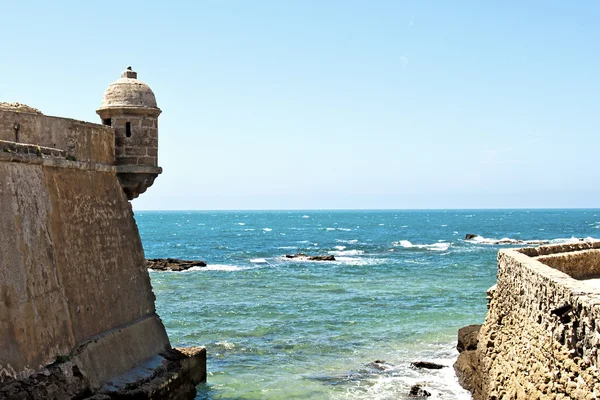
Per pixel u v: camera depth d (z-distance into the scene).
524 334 14.66
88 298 15.53
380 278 53.12
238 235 133.75
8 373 11.95
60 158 15.21
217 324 32.50
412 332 29.91
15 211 13.05
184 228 174.38
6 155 12.91
